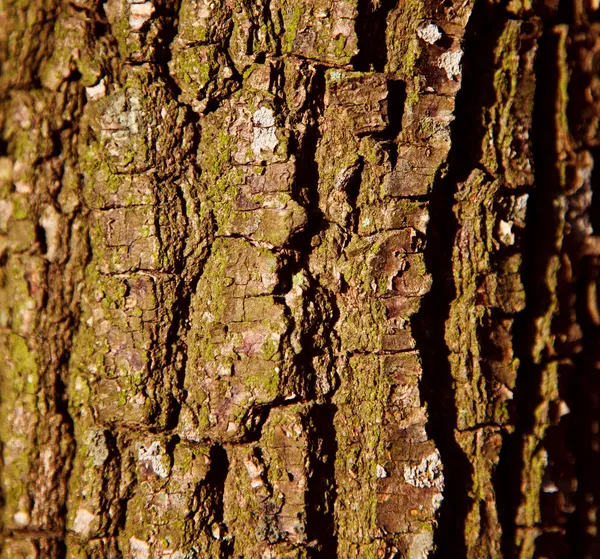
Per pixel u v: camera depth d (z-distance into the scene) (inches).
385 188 33.8
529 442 34.8
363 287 33.9
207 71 33.7
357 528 33.9
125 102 33.7
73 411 34.0
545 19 35.0
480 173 34.2
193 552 33.7
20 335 34.0
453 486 34.3
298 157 33.7
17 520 33.9
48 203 34.0
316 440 33.8
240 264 33.8
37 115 33.9
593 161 35.6
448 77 34.0
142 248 33.7
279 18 33.9
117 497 33.8
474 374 34.2
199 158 33.9
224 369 33.8
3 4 34.2
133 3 33.8
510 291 34.4
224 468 33.9
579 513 35.8
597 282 35.9
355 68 33.9
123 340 33.8
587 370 35.9
